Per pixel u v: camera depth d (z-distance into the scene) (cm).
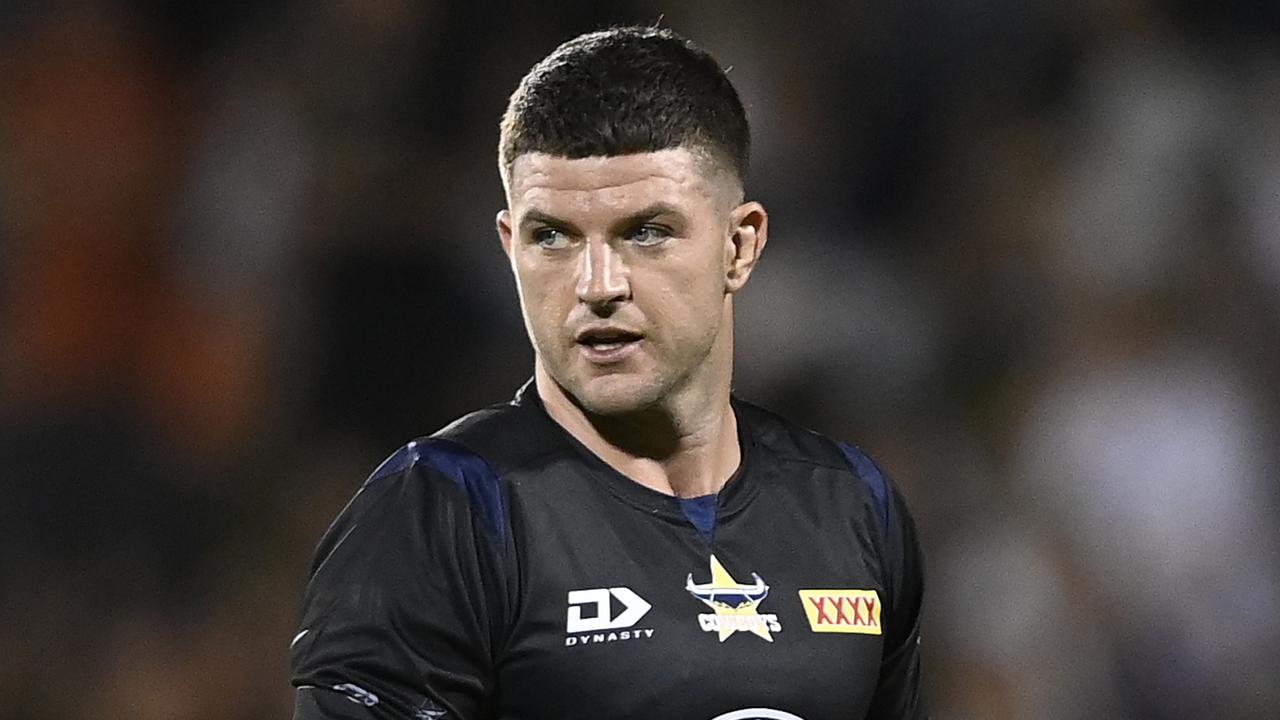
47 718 2064
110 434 2306
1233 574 2353
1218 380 2475
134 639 2105
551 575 874
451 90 2648
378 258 2480
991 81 2809
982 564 2314
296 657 870
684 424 920
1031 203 2694
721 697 872
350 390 2433
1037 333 2573
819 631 909
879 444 2433
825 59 2759
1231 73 2755
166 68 2564
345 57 2627
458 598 858
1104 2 2828
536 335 888
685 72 877
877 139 2741
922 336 2556
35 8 2541
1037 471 2420
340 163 2547
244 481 2308
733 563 910
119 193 2459
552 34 2703
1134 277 2591
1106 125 2736
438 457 894
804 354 2489
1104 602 2320
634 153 855
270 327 2448
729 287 923
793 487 961
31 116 2470
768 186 2631
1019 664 2245
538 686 862
